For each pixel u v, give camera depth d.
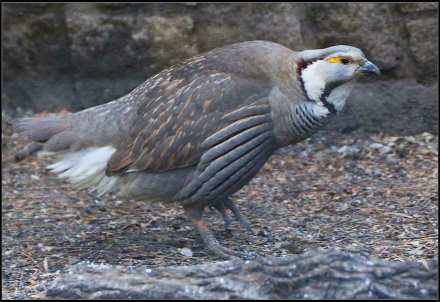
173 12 14.97
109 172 10.59
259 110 10.16
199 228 10.67
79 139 10.71
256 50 10.45
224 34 14.95
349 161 14.09
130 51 15.20
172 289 7.55
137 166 10.47
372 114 14.82
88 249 11.02
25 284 9.81
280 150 14.55
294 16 14.74
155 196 10.65
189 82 10.47
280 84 10.20
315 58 10.19
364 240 10.92
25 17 15.36
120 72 15.36
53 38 15.41
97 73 15.43
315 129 10.46
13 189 13.46
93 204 12.88
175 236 11.46
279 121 10.23
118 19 15.06
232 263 7.85
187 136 10.23
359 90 14.85
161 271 7.88
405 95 14.77
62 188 13.53
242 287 7.53
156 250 10.88
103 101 15.41
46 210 12.64
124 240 11.34
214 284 7.58
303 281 7.49
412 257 10.15
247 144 10.20
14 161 14.48
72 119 10.84
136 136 10.48
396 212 12.00
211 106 10.22
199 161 10.27
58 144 10.77
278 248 10.81
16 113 15.63
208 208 12.48
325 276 7.46
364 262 7.55
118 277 7.79
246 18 14.85
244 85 10.23
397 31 14.66
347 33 14.74
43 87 15.62
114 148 10.64
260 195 13.00
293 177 13.63
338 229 11.45
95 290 7.66
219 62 10.52
